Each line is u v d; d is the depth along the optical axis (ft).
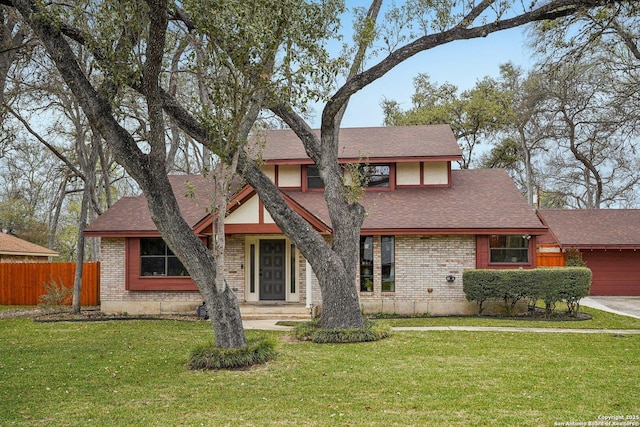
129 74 34.30
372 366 34.01
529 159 133.69
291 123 48.91
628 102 81.20
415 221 65.10
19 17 54.13
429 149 73.72
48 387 29.94
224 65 34.09
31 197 144.77
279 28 33.91
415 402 26.02
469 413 24.21
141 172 34.73
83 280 82.17
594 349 39.99
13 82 64.13
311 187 74.54
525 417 23.56
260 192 44.57
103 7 34.73
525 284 59.26
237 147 35.60
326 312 45.80
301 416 24.02
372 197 72.18
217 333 35.63
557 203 149.79
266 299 67.51
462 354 37.99
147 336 47.70
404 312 65.00
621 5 42.98
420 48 43.86
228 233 62.54
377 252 65.98
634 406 25.25
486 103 128.88
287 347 41.27
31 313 68.49
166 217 34.94
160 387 29.63
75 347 42.37
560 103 107.55
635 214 99.60
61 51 35.22
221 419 23.76
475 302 64.39
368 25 44.80
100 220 68.90
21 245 100.83
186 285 65.82
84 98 34.94
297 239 45.60
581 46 50.16
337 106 45.57
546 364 34.53
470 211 67.15
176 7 39.04
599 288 93.40
